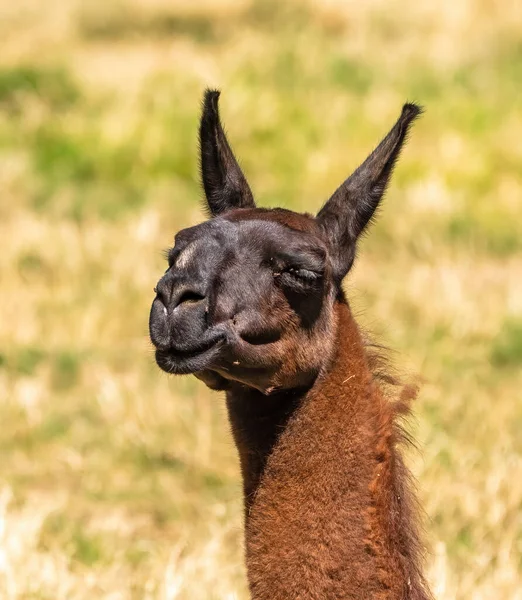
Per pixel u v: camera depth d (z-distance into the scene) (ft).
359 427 59.77
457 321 134.82
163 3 287.89
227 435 100.63
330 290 61.31
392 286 145.79
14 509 96.27
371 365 62.59
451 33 256.73
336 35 264.52
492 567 86.22
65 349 132.05
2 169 184.55
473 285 150.41
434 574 79.66
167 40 271.69
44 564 85.05
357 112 204.33
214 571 84.12
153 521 101.50
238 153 191.83
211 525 95.09
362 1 275.59
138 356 130.62
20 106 212.64
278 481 59.82
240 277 58.29
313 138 197.16
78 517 101.81
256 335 58.44
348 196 62.85
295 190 181.88
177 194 184.14
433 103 208.03
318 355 60.08
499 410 113.29
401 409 62.03
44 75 218.79
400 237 163.02
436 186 176.14
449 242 163.32
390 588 58.39
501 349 130.11
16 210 174.60
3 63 228.63
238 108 200.13
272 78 221.05
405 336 131.54
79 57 252.42
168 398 117.70
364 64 228.43
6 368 127.65
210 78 217.36
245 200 66.39
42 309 142.72
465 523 92.07
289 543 59.06
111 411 116.57
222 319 57.88
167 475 107.96
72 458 110.01
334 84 220.23
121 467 109.70
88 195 181.27
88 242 158.81
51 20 284.61
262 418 60.75
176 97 208.03
